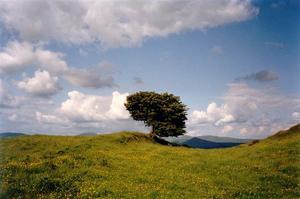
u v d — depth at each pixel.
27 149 45.88
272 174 33.38
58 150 43.44
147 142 67.00
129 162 37.97
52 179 26.58
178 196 24.62
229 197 25.30
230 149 57.25
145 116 81.69
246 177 32.69
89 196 23.48
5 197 23.22
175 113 81.00
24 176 27.55
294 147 44.81
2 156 38.62
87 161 35.09
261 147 49.31
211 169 36.31
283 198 24.77
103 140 55.44
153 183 28.73
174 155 46.12
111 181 28.03
